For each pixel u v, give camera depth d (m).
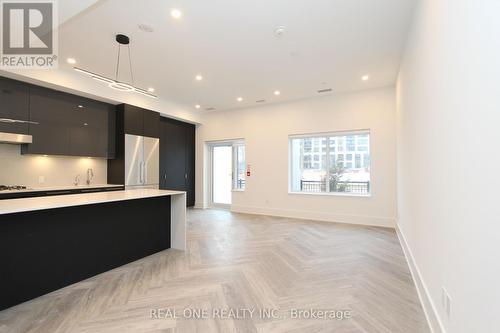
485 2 1.09
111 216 2.97
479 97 1.15
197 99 6.05
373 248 3.67
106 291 2.40
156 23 2.89
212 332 1.79
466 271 1.28
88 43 3.33
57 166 4.63
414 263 2.65
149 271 2.87
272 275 2.75
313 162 6.03
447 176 1.59
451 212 1.51
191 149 7.46
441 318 1.69
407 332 1.81
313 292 2.38
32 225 2.30
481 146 1.13
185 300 2.23
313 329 1.83
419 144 2.46
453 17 1.49
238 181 7.10
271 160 6.38
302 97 5.84
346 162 5.66
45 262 2.38
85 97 4.74
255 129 6.62
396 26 2.96
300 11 2.69
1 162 3.96
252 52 3.62
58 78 4.11
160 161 6.43
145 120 5.59
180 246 3.62
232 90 5.34
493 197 1.01
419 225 2.45
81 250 2.67
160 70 4.27
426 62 2.15
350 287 2.48
